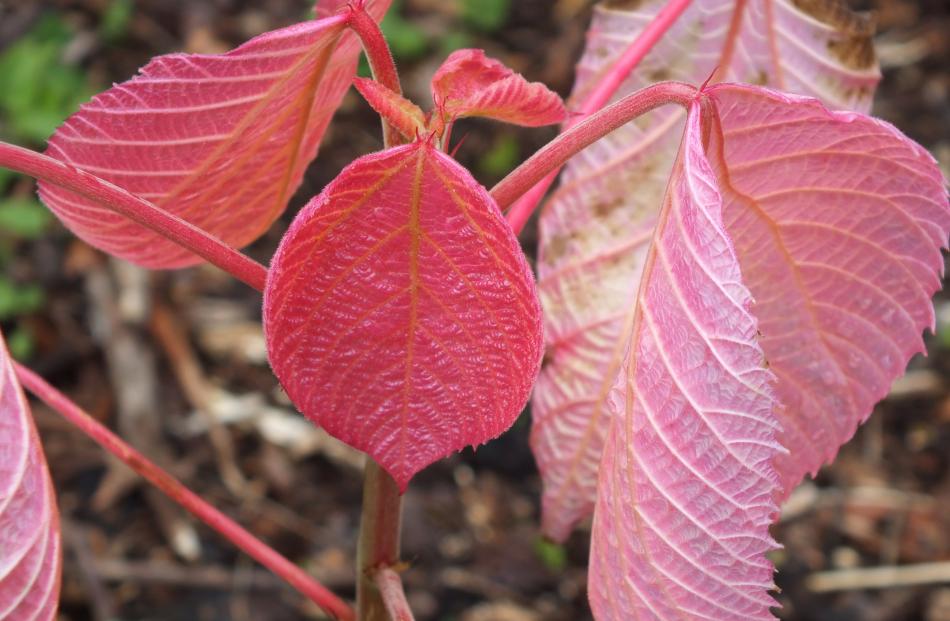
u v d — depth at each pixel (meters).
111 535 1.42
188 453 1.51
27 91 1.72
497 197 0.49
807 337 0.57
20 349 1.56
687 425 0.46
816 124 0.50
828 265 0.55
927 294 0.54
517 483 1.54
